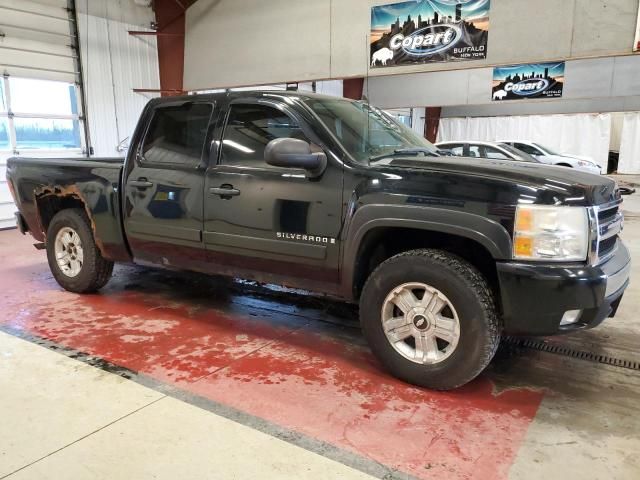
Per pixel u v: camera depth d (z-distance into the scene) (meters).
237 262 3.29
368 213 2.68
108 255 4.02
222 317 3.83
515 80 14.66
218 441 2.20
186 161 3.45
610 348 3.31
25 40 8.88
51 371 2.87
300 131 3.00
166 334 3.46
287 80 9.91
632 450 2.17
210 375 2.84
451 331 2.57
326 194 2.84
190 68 11.19
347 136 3.04
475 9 7.90
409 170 2.63
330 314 3.94
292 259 3.01
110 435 2.24
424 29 8.39
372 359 3.10
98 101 10.23
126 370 2.89
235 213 3.19
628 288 4.64
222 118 3.33
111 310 3.96
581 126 17.39
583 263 2.35
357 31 9.02
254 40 10.16
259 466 2.03
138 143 3.72
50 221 4.57
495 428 2.33
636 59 13.04
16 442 2.19
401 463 2.06
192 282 4.80
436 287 2.56
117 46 10.50
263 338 3.42
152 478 1.96
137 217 3.71
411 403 2.55
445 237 2.74
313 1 9.36
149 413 2.42
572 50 7.25
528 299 2.36
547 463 2.07
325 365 3.00
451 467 2.04
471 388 2.73
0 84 8.60
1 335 3.41
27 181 4.39
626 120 16.84
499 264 2.39
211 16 10.65
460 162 2.76
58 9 9.34
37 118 9.22
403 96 16.56
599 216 2.44
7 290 4.49
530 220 2.33
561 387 2.76
